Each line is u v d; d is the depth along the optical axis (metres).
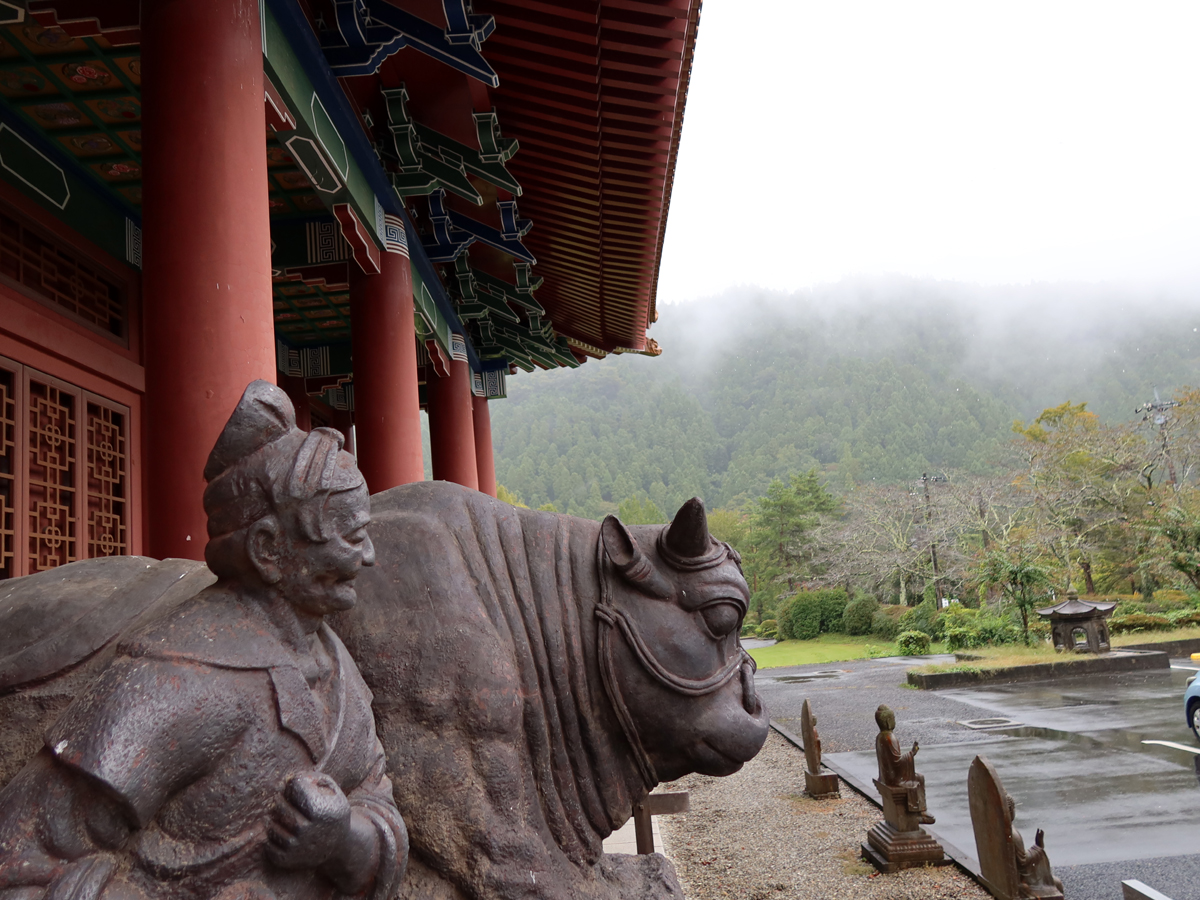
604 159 7.19
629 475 139.00
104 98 6.25
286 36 4.91
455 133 6.89
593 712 2.58
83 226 7.01
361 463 7.25
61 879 1.31
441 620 2.36
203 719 1.44
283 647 1.61
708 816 9.88
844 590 46.66
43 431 6.36
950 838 8.80
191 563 2.35
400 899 2.23
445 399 11.48
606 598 2.61
